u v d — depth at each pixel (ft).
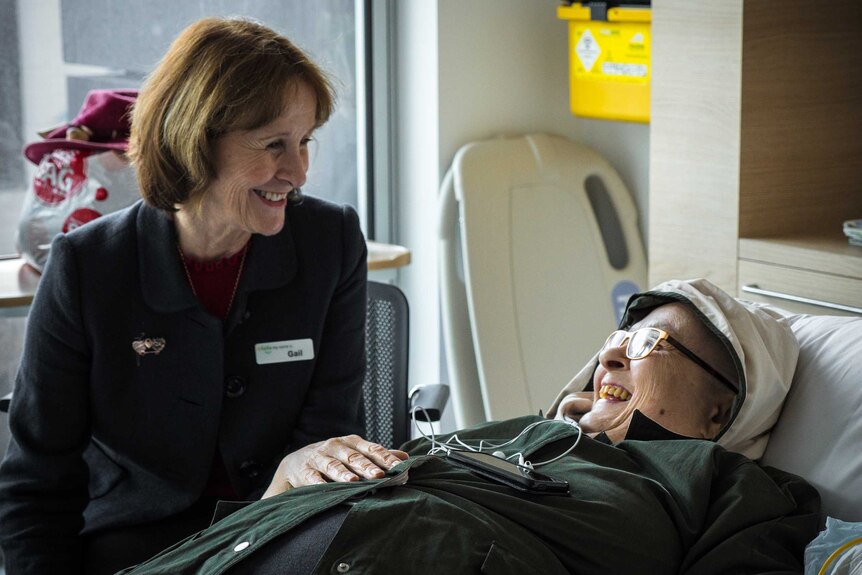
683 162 9.66
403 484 5.27
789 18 9.12
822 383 6.09
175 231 6.26
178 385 6.19
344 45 11.80
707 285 6.28
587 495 5.25
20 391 6.12
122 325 6.10
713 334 6.06
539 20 11.90
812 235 9.27
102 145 9.07
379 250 10.01
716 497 5.38
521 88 11.93
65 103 10.38
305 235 6.56
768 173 9.26
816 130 9.45
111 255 6.13
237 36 5.78
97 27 10.41
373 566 4.68
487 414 10.83
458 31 11.44
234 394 6.34
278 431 6.53
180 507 6.26
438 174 11.63
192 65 5.71
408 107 11.89
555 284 11.23
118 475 6.31
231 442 6.36
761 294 9.06
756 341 6.02
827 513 5.64
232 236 6.22
